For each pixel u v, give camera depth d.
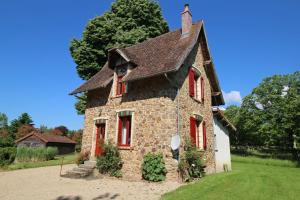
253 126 42.19
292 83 40.03
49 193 8.98
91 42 24.78
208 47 15.53
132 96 13.32
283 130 36.19
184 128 12.45
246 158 29.94
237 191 8.88
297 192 9.20
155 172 11.00
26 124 58.59
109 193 8.83
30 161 25.12
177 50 13.23
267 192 9.01
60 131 61.19
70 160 23.72
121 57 14.39
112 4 25.84
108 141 13.72
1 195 8.76
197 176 12.32
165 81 12.16
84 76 25.22
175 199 7.64
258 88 43.12
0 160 18.53
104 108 14.73
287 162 26.12
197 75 15.09
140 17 24.91
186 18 14.70
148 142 11.88
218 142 17.25
